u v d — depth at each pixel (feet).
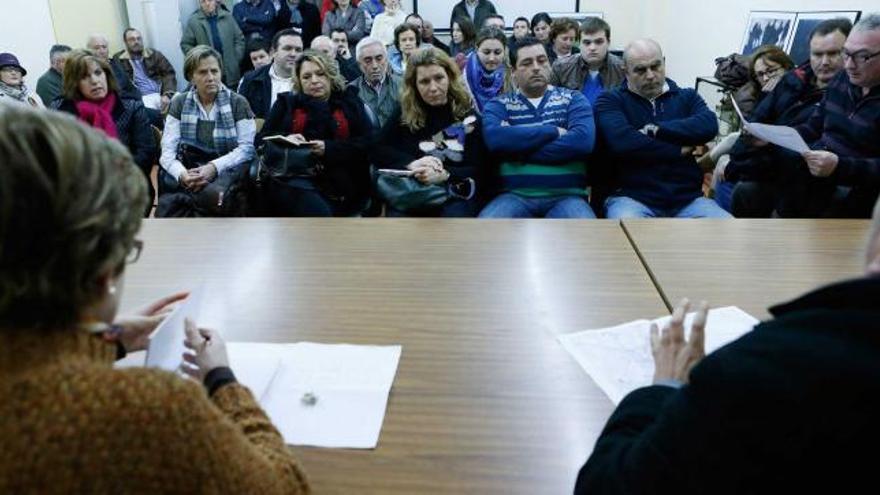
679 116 9.08
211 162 10.29
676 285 4.79
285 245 5.82
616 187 9.13
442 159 8.87
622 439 2.45
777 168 8.60
